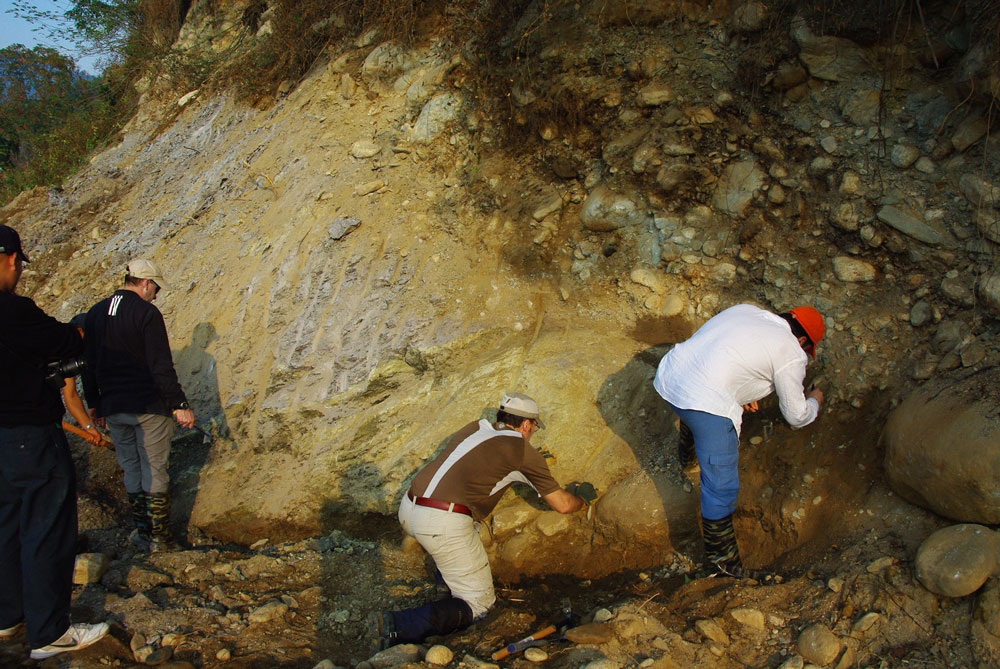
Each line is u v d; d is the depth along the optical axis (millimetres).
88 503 4859
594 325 4754
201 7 9891
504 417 3629
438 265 5359
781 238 4426
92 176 9109
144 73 10516
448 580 3545
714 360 3418
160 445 4445
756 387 3455
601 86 5113
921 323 3777
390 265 5488
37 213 8836
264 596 3883
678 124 4828
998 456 2850
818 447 3742
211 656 3318
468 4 6121
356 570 4164
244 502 4895
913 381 3631
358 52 6914
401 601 3848
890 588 3025
